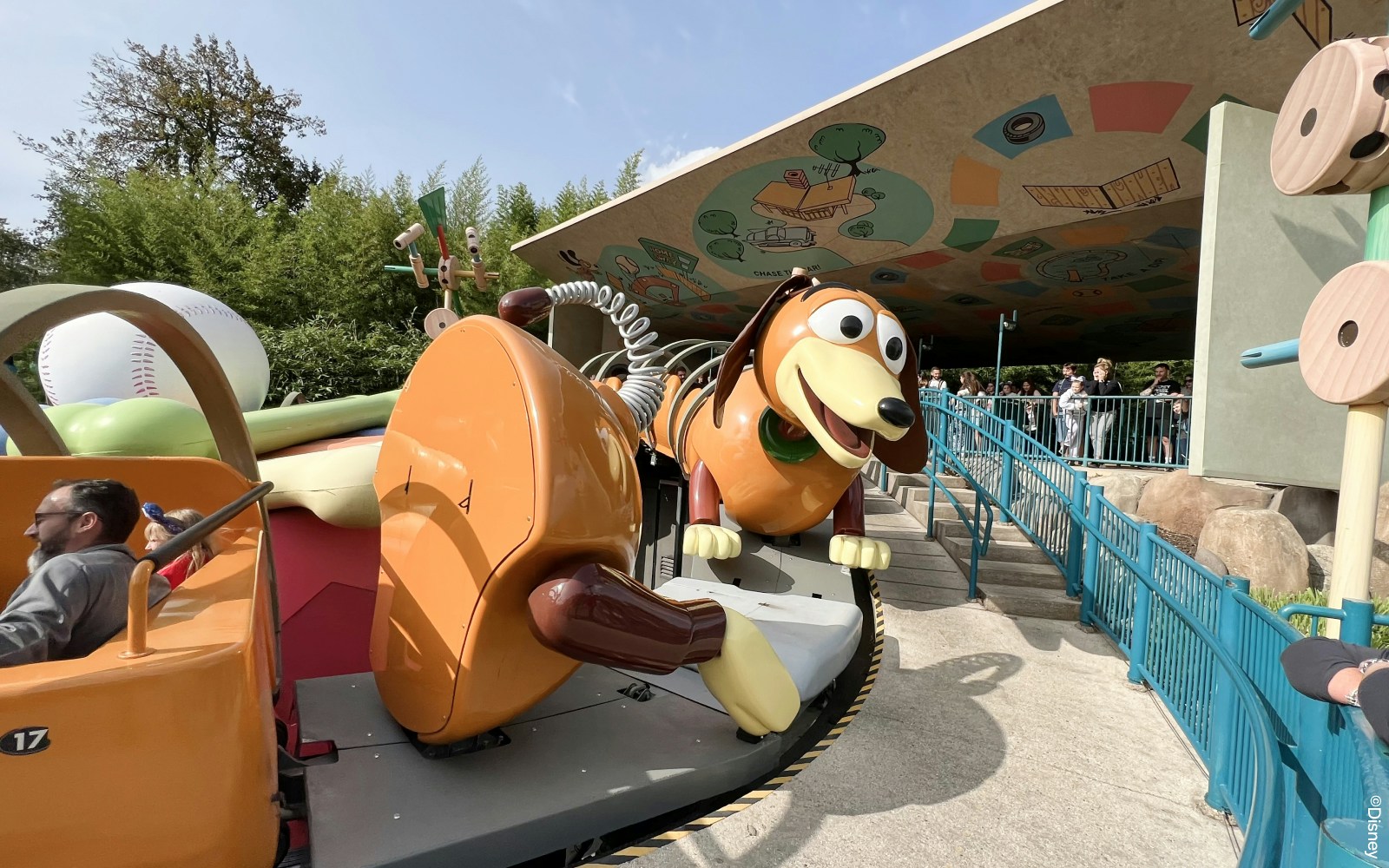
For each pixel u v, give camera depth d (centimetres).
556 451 215
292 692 332
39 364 488
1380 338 226
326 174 2206
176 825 153
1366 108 222
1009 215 1117
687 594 465
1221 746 329
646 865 247
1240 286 382
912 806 311
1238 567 723
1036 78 838
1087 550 597
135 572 150
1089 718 423
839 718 404
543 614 216
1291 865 245
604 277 1920
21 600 168
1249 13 675
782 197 1262
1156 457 1032
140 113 2831
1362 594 251
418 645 250
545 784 250
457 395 251
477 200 2306
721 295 1805
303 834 243
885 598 634
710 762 278
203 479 259
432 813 226
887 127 1006
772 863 259
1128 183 957
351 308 1917
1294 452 382
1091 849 292
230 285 1814
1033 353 2750
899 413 383
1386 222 242
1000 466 845
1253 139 391
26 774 138
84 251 1791
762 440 505
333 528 385
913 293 1692
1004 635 565
